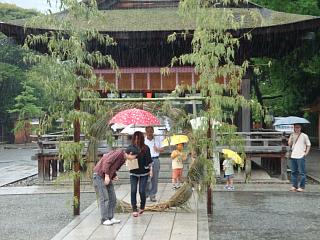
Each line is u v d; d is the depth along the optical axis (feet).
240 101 34.68
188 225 32.73
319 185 55.98
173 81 66.74
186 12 34.35
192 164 37.76
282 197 47.16
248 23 62.13
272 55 71.92
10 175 70.44
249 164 58.70
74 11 35.24
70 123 36.99
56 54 35.40
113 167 33.06
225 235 30.89
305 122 68.49
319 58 89.30
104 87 38.83
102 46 64.34
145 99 37.73
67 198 48.11
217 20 33.86
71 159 35.86
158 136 45.47
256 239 29.76
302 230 32.30
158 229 31.42
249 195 48.47
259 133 59.26
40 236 30.81
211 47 33.53
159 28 63.00
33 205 43.83
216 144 36.76
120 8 74.49
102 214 33.17
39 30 58.44
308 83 106.83
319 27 60.95
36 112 158.51
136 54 66.03
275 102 131.54
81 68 36.01
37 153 60.13
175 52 65.82
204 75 34.73
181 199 38.42
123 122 36.19
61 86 34.88
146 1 74.74
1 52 185.37
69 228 32.19
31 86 168.25
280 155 59.21
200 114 36.22
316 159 95.14
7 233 31.91
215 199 45.88
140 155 36.09
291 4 84.02
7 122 180.86
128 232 30.58
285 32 61.46
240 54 66.23
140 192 36.60
